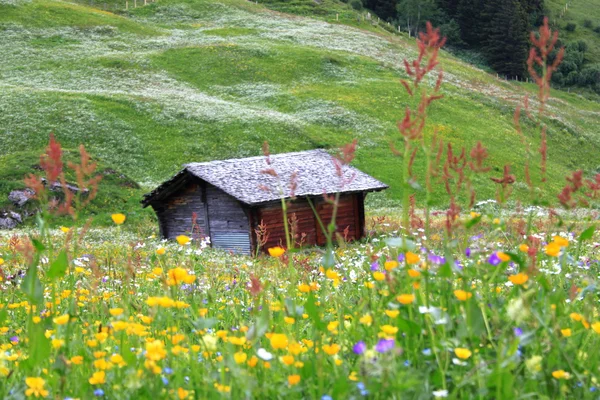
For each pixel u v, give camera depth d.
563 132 73.50
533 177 55.94
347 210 35.09
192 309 5.40
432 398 3.88
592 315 5.13
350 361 4.55
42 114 58.44
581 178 4.80
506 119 72.44
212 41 88.06
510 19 130.12
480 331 4.30
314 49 86.00
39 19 88.06
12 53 77.50
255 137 58.47
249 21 102.50
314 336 4.61
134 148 55.38
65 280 8.27
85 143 55.19
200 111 62.53
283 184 33.41
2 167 43.97
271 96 71.00
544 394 3.99
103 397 4.07
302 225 33.50
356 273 8.48
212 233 34.66
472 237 5.86
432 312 4.35
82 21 90.00
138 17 103.06
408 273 4.64
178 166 53.88
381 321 5.06
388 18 155.00
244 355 3.94
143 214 41.22
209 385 3.97
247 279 8.91
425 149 4.59
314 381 4.13
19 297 7.91
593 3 187.50
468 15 145.00
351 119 64.94
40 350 4.23
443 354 4.21
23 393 3.98
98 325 5.63
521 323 4.62
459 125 66.38
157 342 3.85
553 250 4.60
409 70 4.35
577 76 139.38
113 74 73.38
